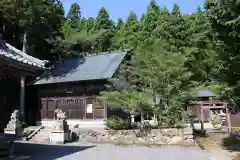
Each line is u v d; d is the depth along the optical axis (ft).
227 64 36.60
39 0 88.38
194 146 49.21
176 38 104.94
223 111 78.79
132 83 61.36
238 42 34.83
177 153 41.96
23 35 98.12
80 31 141.38
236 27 33.53
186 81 57.21
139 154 41.57
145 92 54.70
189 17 119.75
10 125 66.13
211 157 38.09
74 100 82.58
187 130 51.75
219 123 75.77
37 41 103.35
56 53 115.03
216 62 38.78
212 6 36.01
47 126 79.82
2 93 42.06
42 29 96.27
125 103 55.42
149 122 59.72
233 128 64.64
